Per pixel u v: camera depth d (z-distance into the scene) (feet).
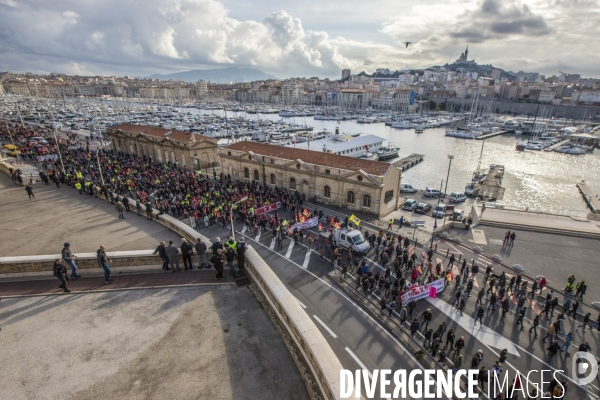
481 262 124.88
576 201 264.11
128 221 103.14
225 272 62.59
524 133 603.26
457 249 135.64
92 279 60.49
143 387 37.35
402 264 120.37
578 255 129.80
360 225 161.17
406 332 86.28
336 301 99.81
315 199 191.01
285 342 44.62
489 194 250.78
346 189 179.83
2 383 37.42
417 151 454.81
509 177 334.65
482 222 160.86
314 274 114.42
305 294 102.99
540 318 92.63
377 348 81.56
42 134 349.41
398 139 546.26
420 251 133.59
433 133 611.88
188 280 59.98
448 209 160.66
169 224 96.53
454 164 382.22
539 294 103.50
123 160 258.78
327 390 34.30
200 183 201.46
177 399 36.09
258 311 51.31
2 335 45.21
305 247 134.10
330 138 378.94
